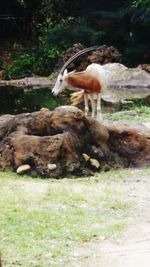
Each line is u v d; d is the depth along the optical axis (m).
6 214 8.63
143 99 25.14
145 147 12.61
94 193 10.02
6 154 11.74
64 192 9.94
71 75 15.95
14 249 7.33
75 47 34.75
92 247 7.54
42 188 10.24
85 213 8.88
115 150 12.48
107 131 12.35
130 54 36.97
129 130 12.69
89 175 11.55
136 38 37.41
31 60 37.12
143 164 12.41
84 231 8.05
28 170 11.31
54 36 37.56
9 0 42.16
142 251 7.41
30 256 7.14
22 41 42.09
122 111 19.56
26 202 9.33
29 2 41.91
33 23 42.56
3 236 7.77
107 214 8.89
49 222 8.39
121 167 12.23
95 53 34.44
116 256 7.25
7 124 12.52
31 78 34.09
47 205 9.23
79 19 39.19
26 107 21.78
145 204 9.45
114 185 10.70
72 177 11.37
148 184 10.80
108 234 7.99
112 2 40.97
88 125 12.09
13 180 10.84
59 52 36.62
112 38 38.66
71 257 7.18
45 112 12.20
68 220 8.49
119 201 9.54
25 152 11.44
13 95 26.61
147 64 35.22
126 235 8.00
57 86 16.09
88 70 15.98
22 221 8.39
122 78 31.97
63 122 11.95
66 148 11.47
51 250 7.35
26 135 11.73
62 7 41.56
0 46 41.56
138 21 36.97
